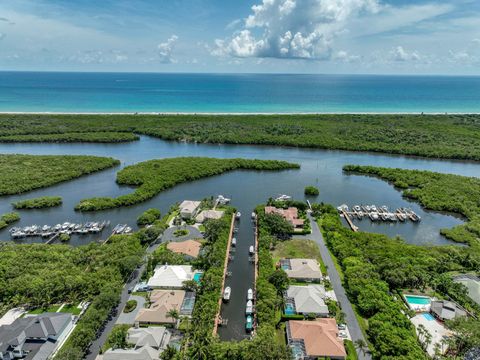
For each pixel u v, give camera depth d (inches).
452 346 2237.9
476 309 2659.9
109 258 3157.0
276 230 3767.2
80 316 2512.3
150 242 3627.0
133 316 2534.5
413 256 3331.7
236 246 3641.7
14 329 2209.6
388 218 4434.1
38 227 4035.4
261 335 2222.0
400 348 2124.8
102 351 2193.7
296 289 2778.1
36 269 3004.4
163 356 2078.0
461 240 3823.8
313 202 4940.9
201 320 2396.7
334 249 3442.4
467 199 4847.4
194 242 3486.7
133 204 4771.2
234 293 2893.7
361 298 2650.1
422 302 2760.8
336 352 2176.4
